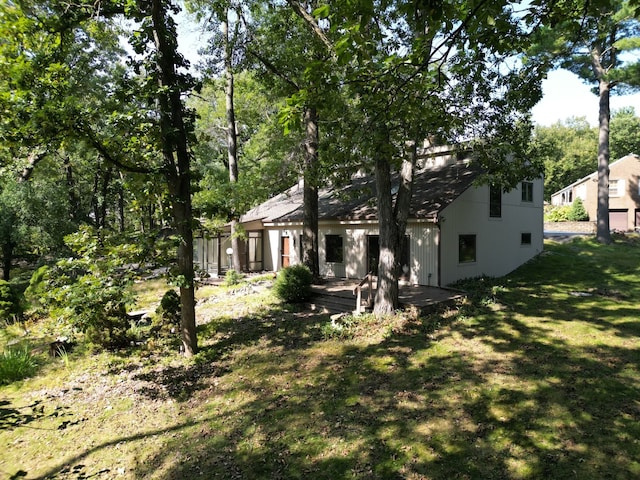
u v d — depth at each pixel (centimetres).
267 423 633
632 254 1956
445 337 964
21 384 854
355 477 490
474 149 1348
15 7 806
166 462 556
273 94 1702
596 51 2127
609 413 593
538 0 473
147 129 845
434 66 854
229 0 1335
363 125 750
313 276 1612
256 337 1065
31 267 2723
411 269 1564
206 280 1998
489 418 598
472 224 1631
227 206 1031
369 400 679
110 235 891
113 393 791
